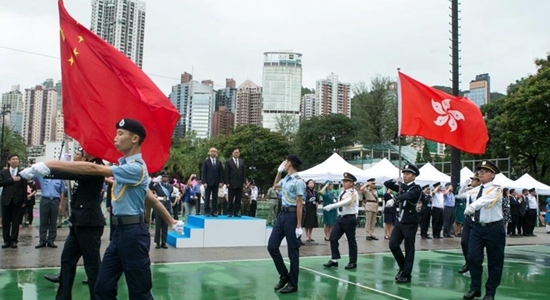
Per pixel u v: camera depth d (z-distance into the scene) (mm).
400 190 8469
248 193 22859
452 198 16625
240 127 62500
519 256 12469
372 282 7973
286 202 7164
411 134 10641
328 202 14312
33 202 14641
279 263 7113
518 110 31188
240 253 10680
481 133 10969
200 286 7188
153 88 7328
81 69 7152
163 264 9023
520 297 7316
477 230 7113
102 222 5184
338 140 55719
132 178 4059
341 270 9094
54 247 10273
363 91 55469
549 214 21375
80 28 7301
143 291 4094
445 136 10820
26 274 7488
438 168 40375
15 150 53156
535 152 32750
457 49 16047
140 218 4184
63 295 5172
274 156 57406
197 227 11820
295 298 6602
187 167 56469
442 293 7301
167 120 7234
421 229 16203
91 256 5086
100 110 7109
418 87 10859
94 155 7004
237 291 6918
